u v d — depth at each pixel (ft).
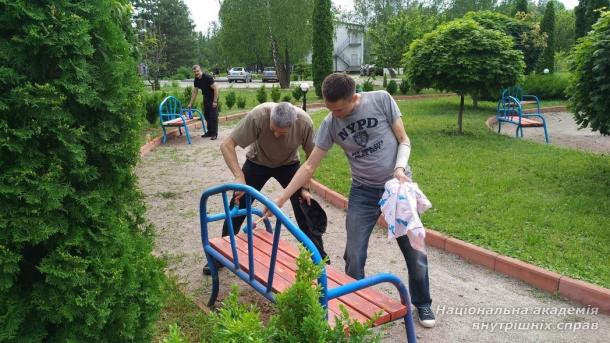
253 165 14.19
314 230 12.51
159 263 8.42
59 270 6.65
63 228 6.69
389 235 9.05
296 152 14.14
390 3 170.71
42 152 6.62
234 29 103.91
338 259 15.71
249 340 5.14
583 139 40.22
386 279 8.68
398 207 9.01
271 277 9.45
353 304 8.90
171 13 195.52
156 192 22.93
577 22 84.02
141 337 7.95
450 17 169.17
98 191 7.20
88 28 6.67
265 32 102.37
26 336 6.80
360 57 200.64
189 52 197.98
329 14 73.36
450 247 15.97
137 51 20.45
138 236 8.21
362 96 10.88
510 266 14.26
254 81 163.84
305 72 151.33
